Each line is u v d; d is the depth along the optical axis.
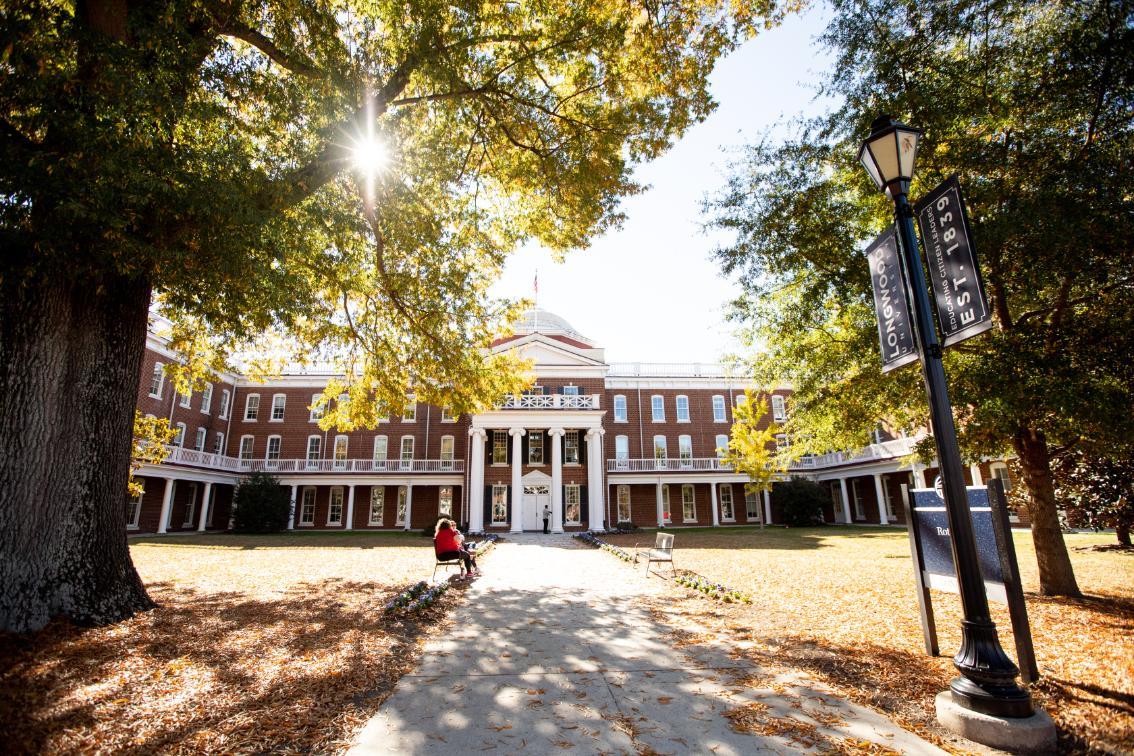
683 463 39.62
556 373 37.94
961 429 10.02
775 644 6.52
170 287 7.07
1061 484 13.62
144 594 7.82
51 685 4.82
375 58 9.47
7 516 6.60
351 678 5.22
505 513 35.53
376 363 14.90
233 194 6.28
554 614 8.33
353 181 10.91
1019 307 9.21
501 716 4.36
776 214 9.98
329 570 13.60
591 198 11.70
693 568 14.05
